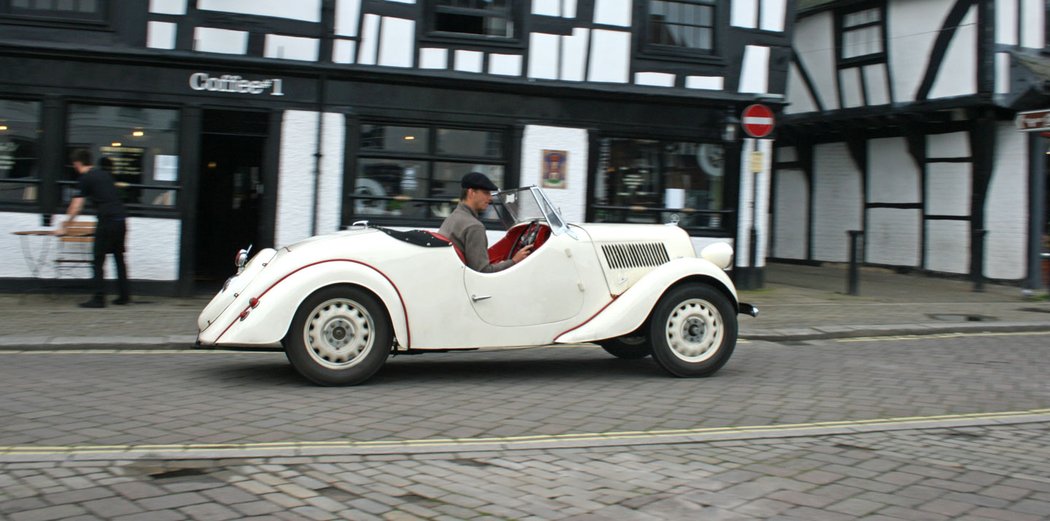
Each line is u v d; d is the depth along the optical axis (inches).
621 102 516.7
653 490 173.2
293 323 259.9
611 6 510.6
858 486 177.6
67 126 452.1
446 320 271.0
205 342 257.9
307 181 475.8
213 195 577.0
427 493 169.2
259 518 152.9
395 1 479.8
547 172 508.4
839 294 544.1
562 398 258.1
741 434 217.0
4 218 446.0
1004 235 620.4
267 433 210.4
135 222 458.6
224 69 462.3
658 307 286.7
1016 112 614.5
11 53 440.1
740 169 538.6
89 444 196.7
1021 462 197.6
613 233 293.9
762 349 358.3
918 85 654.5
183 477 175.2
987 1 600.1
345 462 188.1
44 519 149.5
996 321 433.7
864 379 295.6
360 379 266.4
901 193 700.7
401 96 485.4
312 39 470.9
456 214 285.3
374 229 280.8
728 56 531.5
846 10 718.5
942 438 219.0
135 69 454.3
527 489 172.6
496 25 498.9
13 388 253.8
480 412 237.6
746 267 542.9
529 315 279.0
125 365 298.0
